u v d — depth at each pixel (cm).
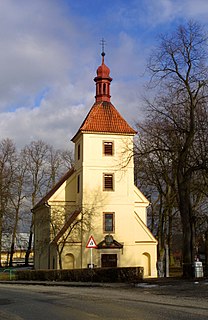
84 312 1337
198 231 4375
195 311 1280
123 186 4084
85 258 3866
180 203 2623
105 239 3909
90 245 2861
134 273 2634
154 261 4025
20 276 3494
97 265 3866
